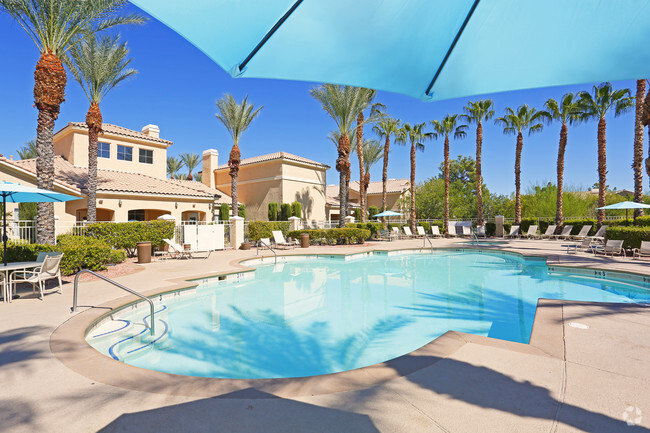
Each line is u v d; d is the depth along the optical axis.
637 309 6.40
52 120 11.07
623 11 1.71
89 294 7.96
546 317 5.90
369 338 6.34
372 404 3.09
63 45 11.58
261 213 29.94
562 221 25.62
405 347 5.91
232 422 2.83
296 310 8.21
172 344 6.05
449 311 8.03
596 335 5.00
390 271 13.69
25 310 6.53
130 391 3.39
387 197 42.47
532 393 3.28
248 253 17.55
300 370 5.05
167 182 24.69
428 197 39.34
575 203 30.70
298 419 2.86
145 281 9.74
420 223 32.19
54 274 7.86
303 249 19.11
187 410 3.02
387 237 26.48
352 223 25.41
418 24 1.90
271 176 29.22
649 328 5.32
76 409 3.07
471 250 19.55
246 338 6.35
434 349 4.43
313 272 13.54
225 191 33.12
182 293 9.20
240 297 9.50
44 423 2.87
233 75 2.09
